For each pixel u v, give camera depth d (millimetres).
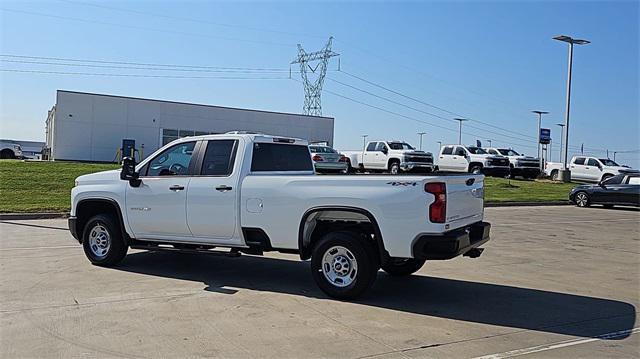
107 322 5980
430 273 9133
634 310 7051
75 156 44594
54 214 16359
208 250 8164
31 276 8156
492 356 5234
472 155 36625
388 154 32031
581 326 6293
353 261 7043
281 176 7617
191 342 5398
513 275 9148
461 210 7184
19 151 55375
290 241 7484
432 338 5711
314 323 6102
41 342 5344
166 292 7359
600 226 17531
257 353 5141
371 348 5348
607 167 37188
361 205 6961
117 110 45969
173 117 48312
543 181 38062
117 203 8867
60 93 43969
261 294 7340
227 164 8102
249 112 52188
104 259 8961
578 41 38281
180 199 8281
